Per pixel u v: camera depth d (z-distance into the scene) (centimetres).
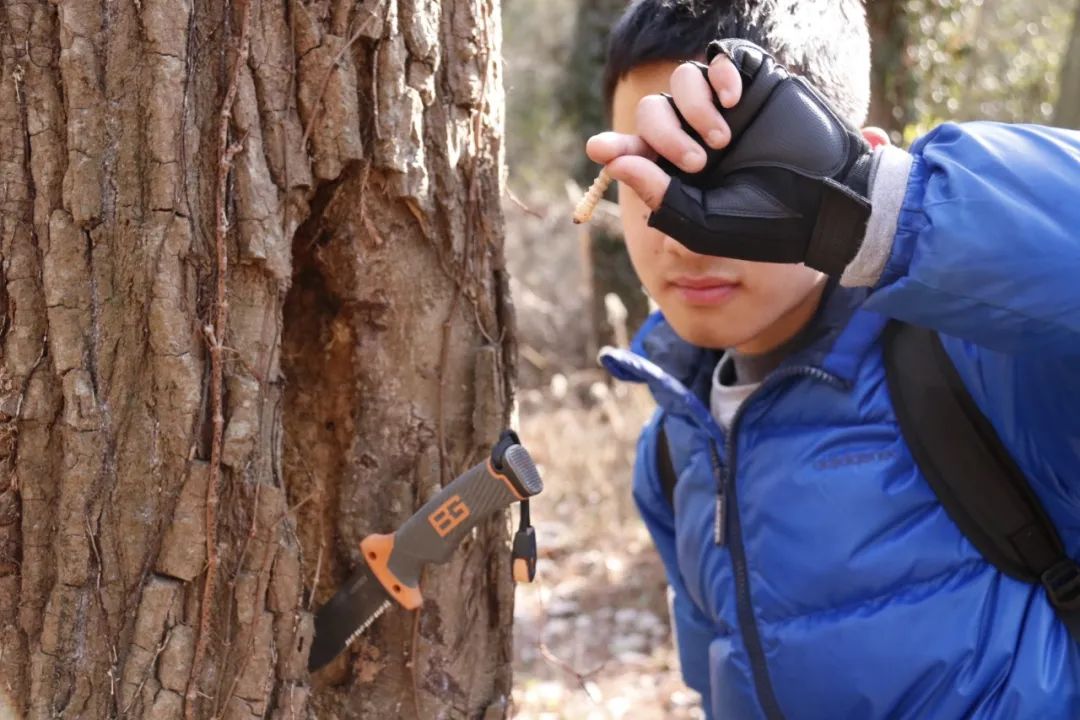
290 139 123
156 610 118
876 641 132
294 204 124
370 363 135
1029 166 103
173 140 116
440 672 139
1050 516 126
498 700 147
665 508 176
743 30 134
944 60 569
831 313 141
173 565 118
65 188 116
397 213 132
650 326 177
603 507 452
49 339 118
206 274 119
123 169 117
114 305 118
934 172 107
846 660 134
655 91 139
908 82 530
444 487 135
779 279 136
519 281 842
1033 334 103
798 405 142
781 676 141
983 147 105
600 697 308
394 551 129
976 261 101
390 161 128
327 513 139
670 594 181
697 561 158
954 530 131
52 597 119
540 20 1034
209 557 119
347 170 129
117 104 116
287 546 125
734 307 137
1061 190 101
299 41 123
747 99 107
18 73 116
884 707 133
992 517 127
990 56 742
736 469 147
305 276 137
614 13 676
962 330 106
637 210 141
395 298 134
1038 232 100
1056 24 736
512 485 125
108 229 117
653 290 143
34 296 118
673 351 170
